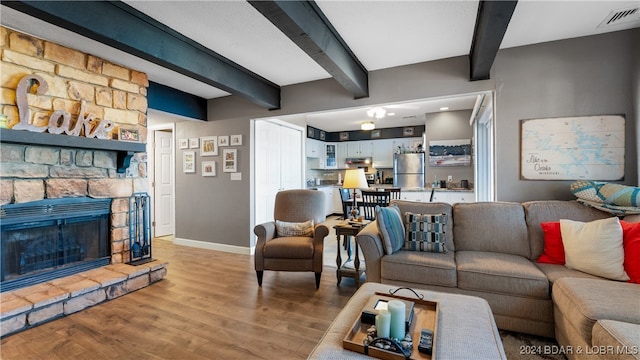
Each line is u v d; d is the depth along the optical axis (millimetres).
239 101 4336
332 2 2064
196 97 4418
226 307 2504
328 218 7430
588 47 2592
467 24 2391
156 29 2342
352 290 2879
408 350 1150
